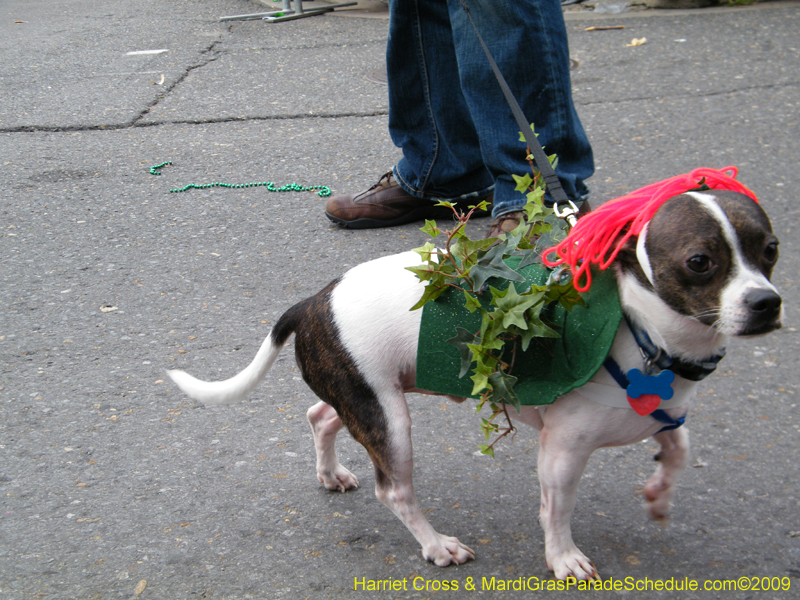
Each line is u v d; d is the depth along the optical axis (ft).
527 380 6.55
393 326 6.99
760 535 7.51
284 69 24.84
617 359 6.32
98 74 25.61
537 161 8.24
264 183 16.76
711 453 8.70
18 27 34.53
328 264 13.41
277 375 10.62
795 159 15.61
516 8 11.10
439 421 9.57
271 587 7.23
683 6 27.76
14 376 10.65
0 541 7.84
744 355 10.39
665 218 5.79
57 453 9.18
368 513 8.21
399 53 13.38
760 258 5.64
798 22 24.29
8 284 13.08
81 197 16.47
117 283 13.03
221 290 12.73
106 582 7.30
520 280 6.57
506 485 8.46
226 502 8.39
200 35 30.19
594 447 6.68
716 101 18.93
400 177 14.35
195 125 20.53
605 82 20.98
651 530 7.68
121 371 10.73
